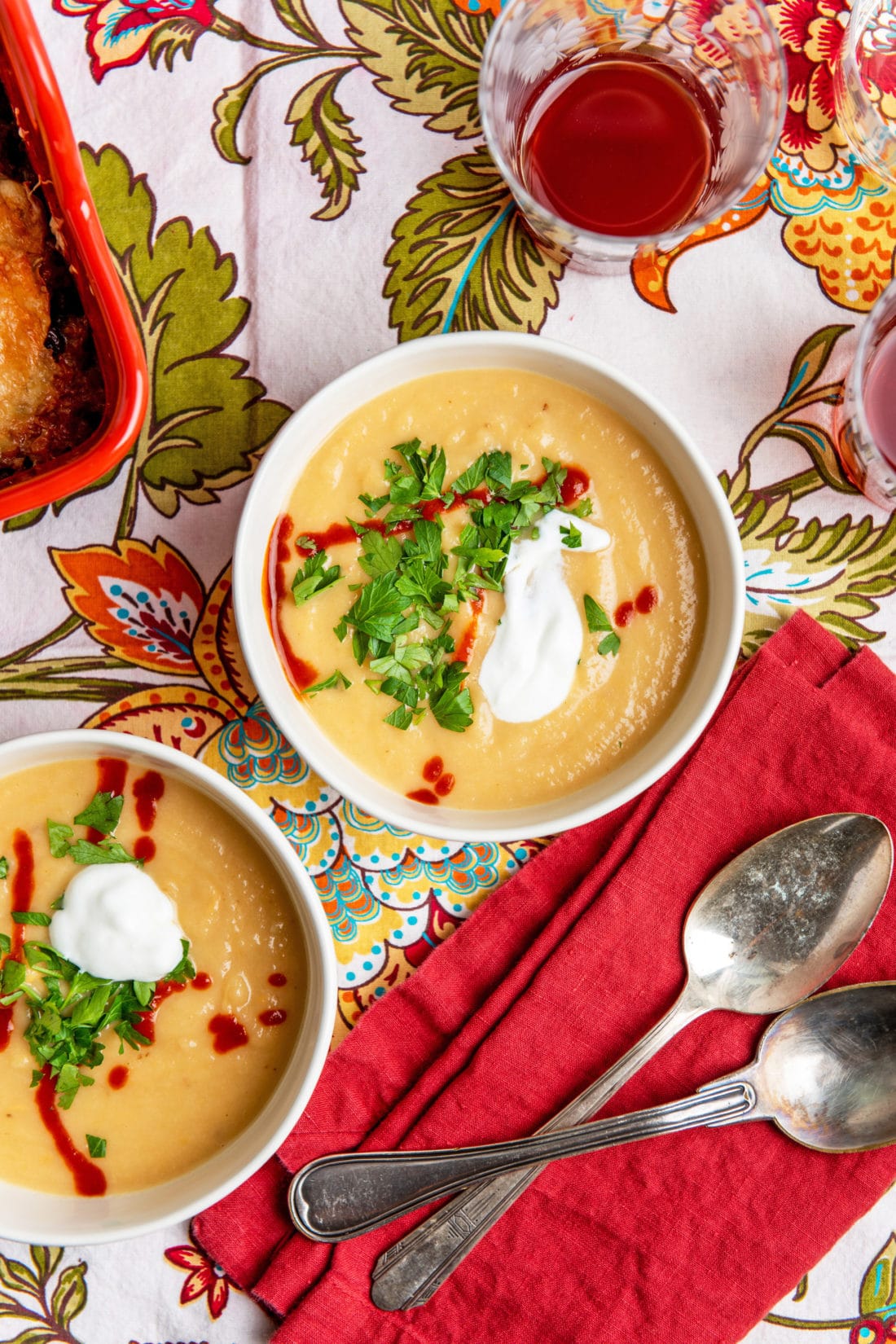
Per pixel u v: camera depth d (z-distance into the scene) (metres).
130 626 0.75
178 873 0.73
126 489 0.75
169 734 0.74
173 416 0.75
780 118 0.72
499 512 0.72
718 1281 0.74
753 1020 0.75
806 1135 0.74
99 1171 0.73
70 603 0.75
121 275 0.75
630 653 0.73
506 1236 0.74
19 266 0.72
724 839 0.75
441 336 0.70
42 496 0.69
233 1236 0.74
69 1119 0.72
